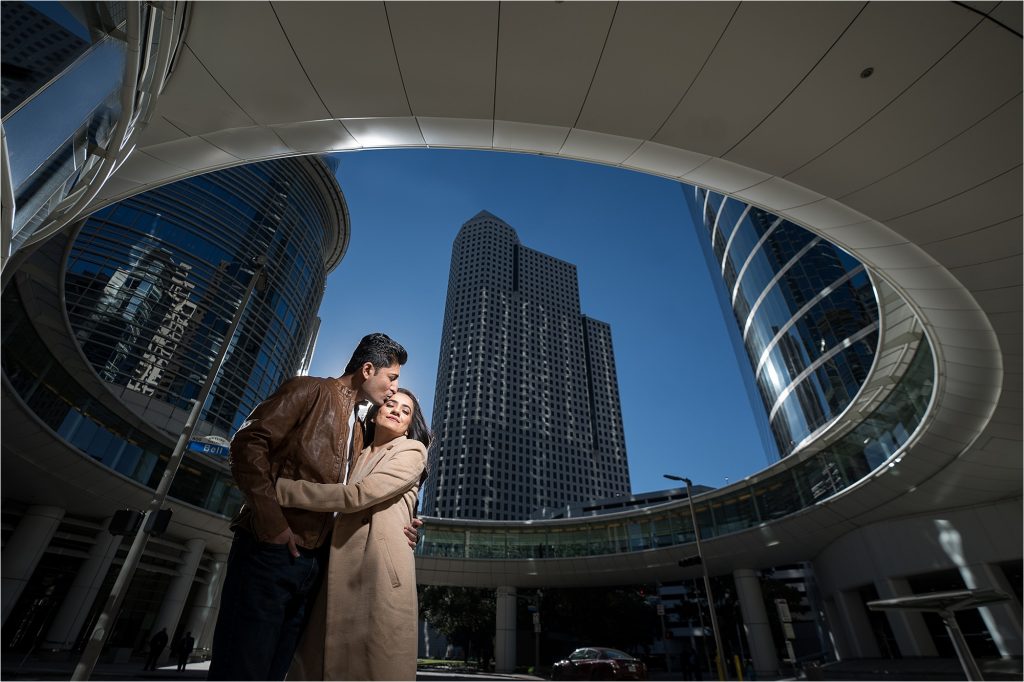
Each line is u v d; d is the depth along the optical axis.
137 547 9.90
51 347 19.44
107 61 2.62
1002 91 7.68
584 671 20.92
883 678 18.58
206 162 9.20
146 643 28.11
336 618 1.39
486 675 32.69
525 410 161.62
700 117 8.73
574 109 8.73
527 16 7.00
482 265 187.75
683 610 48.62
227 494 30.89
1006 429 16.86
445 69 7.82
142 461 25.50
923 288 12.76
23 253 8.55
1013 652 18.98
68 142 2.51
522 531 38.28
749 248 49.22
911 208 10.05
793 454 28.09
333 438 1.65
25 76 1.87
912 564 22.80
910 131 8.48
